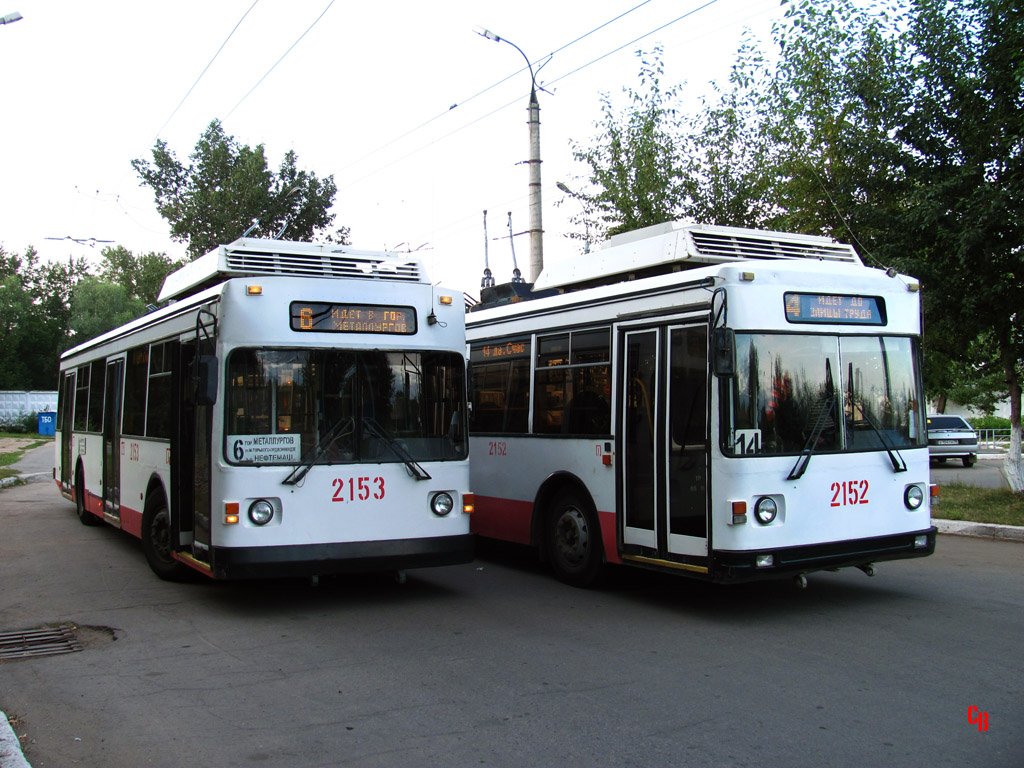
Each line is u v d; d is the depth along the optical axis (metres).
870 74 13.19
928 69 12.49
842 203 14.04
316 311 7.82
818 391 7.50
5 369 51.94
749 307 7.26
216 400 7.54
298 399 7.66
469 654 6.46
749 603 8.09
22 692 5.64
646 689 5.57
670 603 8.16
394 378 8.05
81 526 13.70
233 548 7.29
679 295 7.70
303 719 5.10
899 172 13.23
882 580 8.98
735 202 16.06
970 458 25.81
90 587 8.99
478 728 4.92
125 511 10.67
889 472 7.76
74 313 54.38
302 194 29.27
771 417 7.24
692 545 7.39
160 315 9.70
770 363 7.29
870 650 6.39
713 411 7.20
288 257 9.05
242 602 8.29
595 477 8.69
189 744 4.73
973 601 7.95
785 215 15.62
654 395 7.93
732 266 7.26
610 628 7.21
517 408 10.12
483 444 10.72
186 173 29.28
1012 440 13.77
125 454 10.77
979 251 12.05
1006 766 4.28
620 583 9.17
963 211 12.09
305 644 6.78
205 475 7.82
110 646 6.76
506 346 10.43
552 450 9.37
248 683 5.80
